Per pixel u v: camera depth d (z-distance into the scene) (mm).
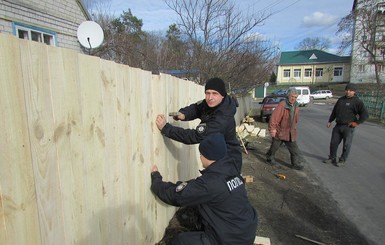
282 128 6012
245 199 2117
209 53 10164
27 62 1209
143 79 2428
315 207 4141
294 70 54812
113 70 1933
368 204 4281
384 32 34469
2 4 5777
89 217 1711
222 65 10352
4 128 1104
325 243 3195
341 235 3379
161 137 2898
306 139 9742
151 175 2641
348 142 6223
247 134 9969
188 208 3654
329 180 5375
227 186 2012
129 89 2180
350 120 6117
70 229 1530
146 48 11445
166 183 2461
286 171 5926
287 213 3912
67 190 1493
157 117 2756
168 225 3266
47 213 1350
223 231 2000
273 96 15453
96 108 1745
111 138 1938
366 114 5926
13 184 1149
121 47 10258
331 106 27531
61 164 1439
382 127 13211
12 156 1142
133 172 2297
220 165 2084
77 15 8586
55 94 1383
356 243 3221
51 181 1370
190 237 2064
